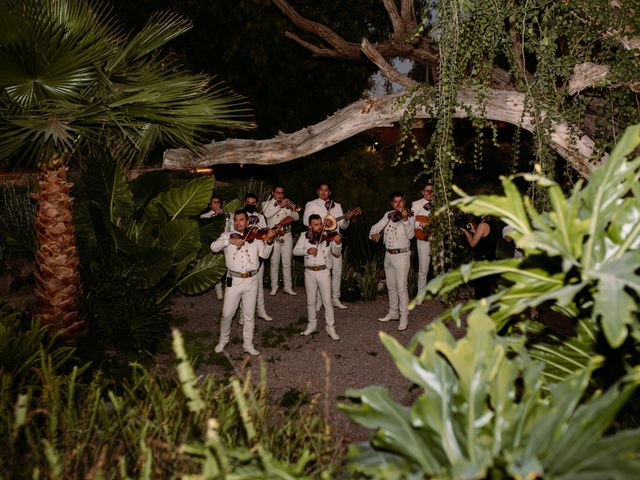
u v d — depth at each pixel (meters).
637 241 2.55
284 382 6.79
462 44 6.46
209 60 15.27
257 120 15.87
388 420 2.41
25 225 10.91
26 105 6.22
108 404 4.58
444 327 2.58
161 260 7.70
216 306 9.97
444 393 2.38
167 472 3.06
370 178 13.21
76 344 6.92
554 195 2.51
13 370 4.91
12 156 6.32
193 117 6.84
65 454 3.19
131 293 7.54
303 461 2.54
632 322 2.41
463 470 2.06
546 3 6.26
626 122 6.26
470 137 11.97
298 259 12.45
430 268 10.70
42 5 6.39
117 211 8.10
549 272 2.64
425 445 2.35
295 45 14.70
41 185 6.78
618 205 2.61
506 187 2.61
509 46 6.48
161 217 8.31
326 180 13.00
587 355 2.94
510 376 2.44
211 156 8.69
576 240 2.51
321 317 9.47
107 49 6.86
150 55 10.90
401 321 8.72
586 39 6.29
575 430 2.18
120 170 7.88
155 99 6.57
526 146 10.97
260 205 11.09
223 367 7.28
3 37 5.88
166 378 4.45
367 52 7.53
